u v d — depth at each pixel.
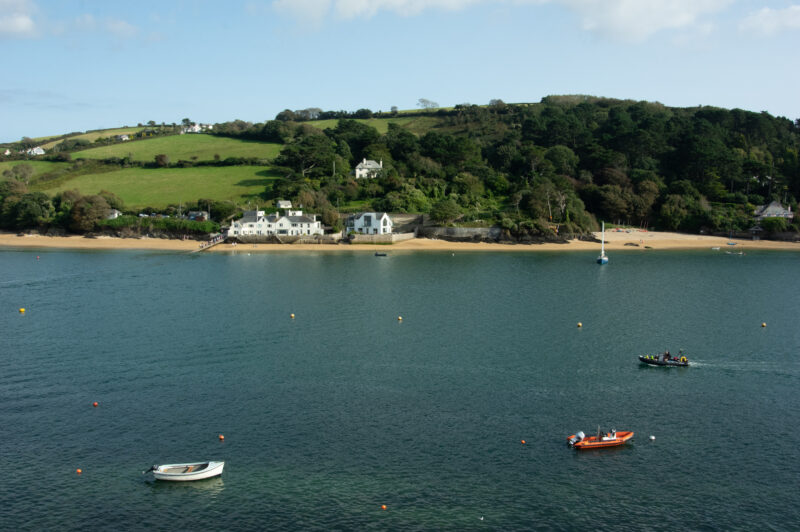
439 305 120.44
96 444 60.19
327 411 67.50
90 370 79.81
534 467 56.25
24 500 51.06
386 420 65.31
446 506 50.25
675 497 51.81
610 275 160.75
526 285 144.25
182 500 51.22
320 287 139.12
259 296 127.62
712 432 63.31
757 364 84.31
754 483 53.94
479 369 81.31
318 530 47.19
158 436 61.72
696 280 152.75
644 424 65.06
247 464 56.53
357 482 53.59
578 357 86.88
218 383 75.62
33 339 93.62
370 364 83.12
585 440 60.00
